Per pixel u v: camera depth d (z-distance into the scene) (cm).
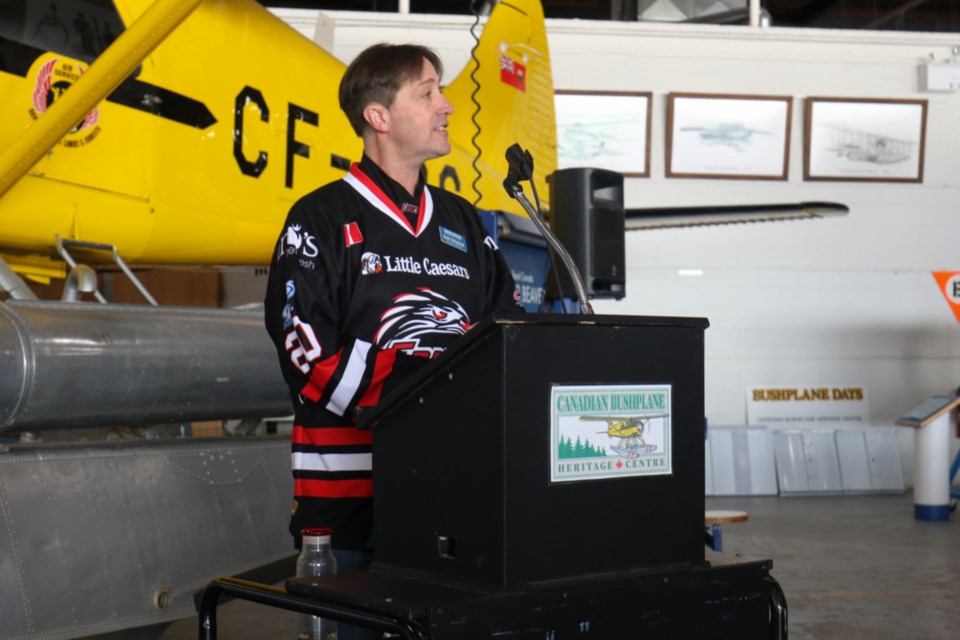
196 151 355
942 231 855
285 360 159
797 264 846
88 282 280
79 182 312
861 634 365
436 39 805
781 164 841
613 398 127
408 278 168
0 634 213
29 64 295
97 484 245
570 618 122
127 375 251
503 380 118
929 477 649
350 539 165
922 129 848
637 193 838
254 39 384
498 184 593
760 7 895
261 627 371
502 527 118
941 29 974
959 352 855
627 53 832
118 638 281
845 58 845
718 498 778
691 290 843
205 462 278
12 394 228
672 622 131
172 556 257
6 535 220
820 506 724
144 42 263
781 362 845
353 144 445
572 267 162
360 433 165
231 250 385
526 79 650
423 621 112
